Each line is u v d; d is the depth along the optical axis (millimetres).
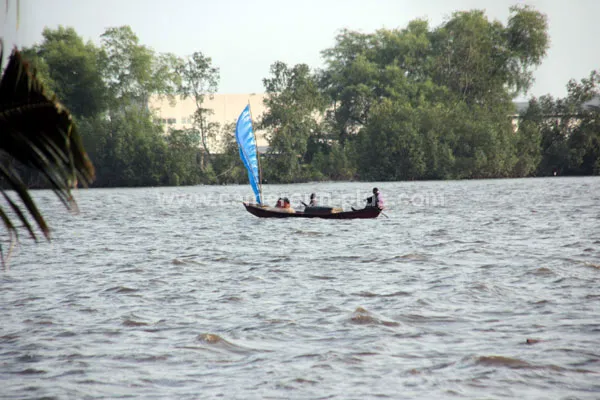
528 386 33531
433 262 73688
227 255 82625
